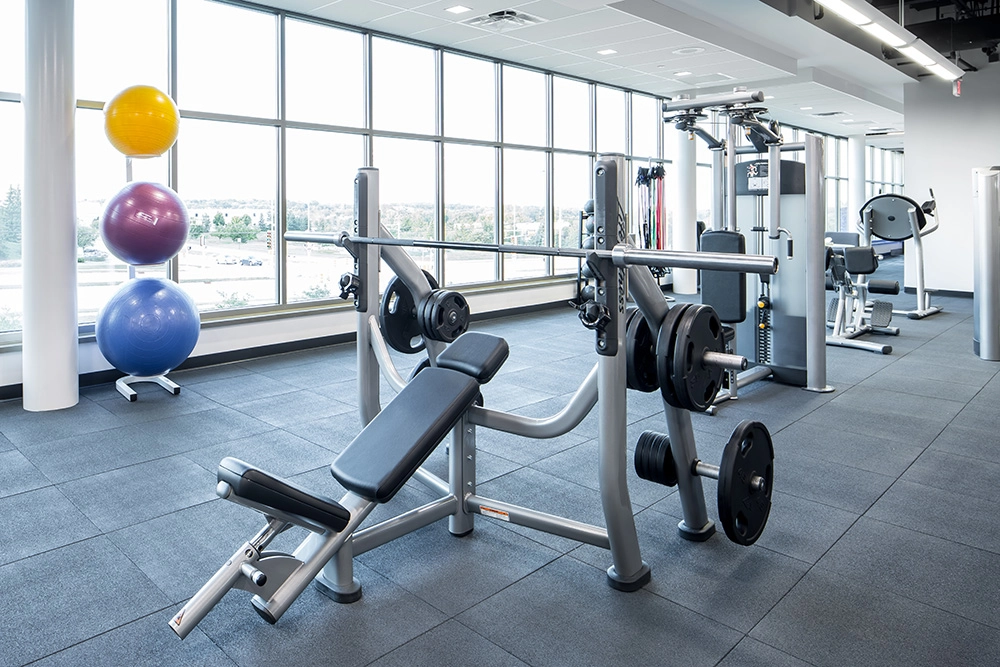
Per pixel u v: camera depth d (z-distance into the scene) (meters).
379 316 3.10
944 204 9.68
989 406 4.20
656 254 1.89
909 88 9.85
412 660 1.87
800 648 1.90
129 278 5.23
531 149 8.32
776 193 4.38
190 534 2.63
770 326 4.81
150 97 4.23
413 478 3.15
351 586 2.18
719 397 4.32
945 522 2.65
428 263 7.40
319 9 5.86
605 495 2.15
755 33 7.43
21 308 4.55
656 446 2.44
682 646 1.91
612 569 2.26
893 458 3.34
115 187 5.11
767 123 4.35
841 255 6.05
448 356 2.54
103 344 4.39
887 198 7.23
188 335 4.53
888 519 2.68
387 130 6.79
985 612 2.05
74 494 2.99
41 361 4.24
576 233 9.13
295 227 6.21
